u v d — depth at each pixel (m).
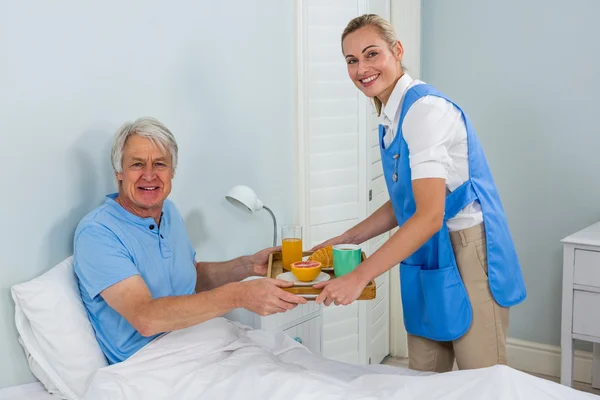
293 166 2.88
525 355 3.29
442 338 2.04
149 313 1.74
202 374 1.78
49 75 1.87
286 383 1.63
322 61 2.90
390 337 3.53
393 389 1.59
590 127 3.07
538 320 3.27
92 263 1.81
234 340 1.98
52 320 1.78
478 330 2.03
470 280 2.01
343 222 3.07
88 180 2.01
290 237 2.03
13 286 1.79
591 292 2.62
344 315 3.05
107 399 1.67
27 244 1.85
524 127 3.21
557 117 3.13
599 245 2.56
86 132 1.99
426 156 1.84
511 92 3.23
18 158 1.81
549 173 3.18
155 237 1.95
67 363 1.79
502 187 3.30
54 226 1.92
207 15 2.37
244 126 2.59
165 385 1.76
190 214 2.37
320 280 1.85
